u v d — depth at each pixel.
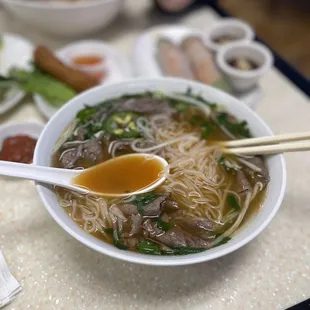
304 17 0.90
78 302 0.32
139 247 0.30
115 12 0.58
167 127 0.39
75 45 0.56
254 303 0.32
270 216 0.30
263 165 0.35
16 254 0.35
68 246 0.36
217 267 0.34
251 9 0.91
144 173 0.35
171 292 0.33
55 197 0.32
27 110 0.49
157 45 0.56
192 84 0.40
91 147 0.36
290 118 0.49
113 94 0.40
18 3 0.52
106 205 0.33
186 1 0.63
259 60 0.52
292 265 0.35
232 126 0.39
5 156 0.41
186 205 0.34
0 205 0.39
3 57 0.55
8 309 0.31
